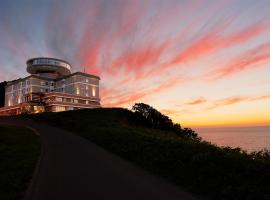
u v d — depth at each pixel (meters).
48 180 11.99
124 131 29.78
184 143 18.69
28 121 57.12
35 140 27.94
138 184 11.26
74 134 33.38
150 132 32.97
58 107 83.69
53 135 32.47
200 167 12.27
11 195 10.03
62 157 17.84
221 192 9.69
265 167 10.83
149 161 15.34
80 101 92.62
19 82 103.19
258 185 9.57
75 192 10.20
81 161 16.42
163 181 11.77
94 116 52.53
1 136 29.81
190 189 10.49
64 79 100.81
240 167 11.34
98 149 21.47
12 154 19.36
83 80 98.88
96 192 10.17
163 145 18.66
